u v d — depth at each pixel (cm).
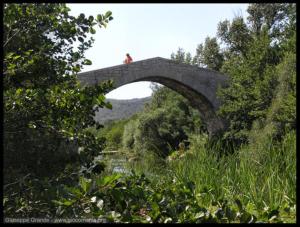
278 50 2134
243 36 2622
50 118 362
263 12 2461
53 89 367
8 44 385
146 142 2642
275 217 297
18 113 344
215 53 3394
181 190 346
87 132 384
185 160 642
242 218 291
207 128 2627
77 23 405
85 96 370
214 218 296
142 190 339
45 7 398
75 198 304
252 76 2072
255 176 543
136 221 291
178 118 2777
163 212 299
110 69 2138
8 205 332
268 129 1274
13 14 361
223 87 2530
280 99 1598
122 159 941
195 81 2486
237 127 1981
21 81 389
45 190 333
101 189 320
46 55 418
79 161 368
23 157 350
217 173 575
